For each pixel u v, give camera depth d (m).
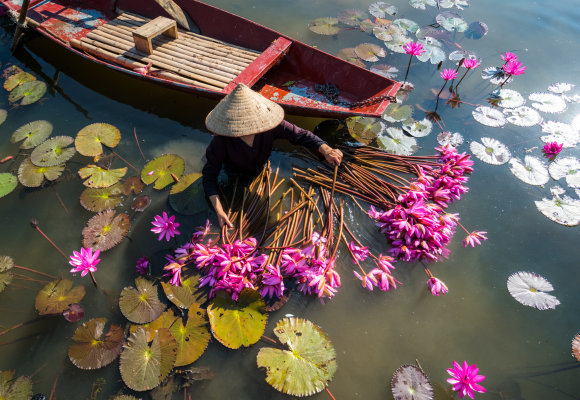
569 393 2.00
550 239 2.72
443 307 2.35
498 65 4.24
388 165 3.13
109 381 2.00
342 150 3.25
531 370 2.09
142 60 3.88
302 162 3.17
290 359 2.04
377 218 2.73
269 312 2.29
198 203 2.79
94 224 2.69
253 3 5.31
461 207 2.91
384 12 5.06
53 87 3.80
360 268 2.46
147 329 2.15
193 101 3.73
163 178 2.97
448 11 5.15
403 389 1.97
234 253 2.38
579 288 2.45
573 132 3.47
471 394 1.80
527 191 3.04
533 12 5.12
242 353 2.10
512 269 2.54
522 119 3.59
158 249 2.57
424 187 2.84
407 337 2.22
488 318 2.31
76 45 4.09
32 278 2.44
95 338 2.13
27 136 3.28
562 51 4.45
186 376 2.00
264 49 4.07
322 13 5.13
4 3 4.27
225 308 2.21
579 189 3.01
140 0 4.50
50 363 2.08
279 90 3.78
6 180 2.97
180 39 4.22
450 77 3.65
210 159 2.64
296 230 2.66
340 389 2.00
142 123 3.49
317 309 2.32
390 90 3.25
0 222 2.74
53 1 4.71
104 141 3.23
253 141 2.58
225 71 3.77
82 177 2.98
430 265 2.56
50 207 2.84
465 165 2.96
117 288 2.39
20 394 1.95
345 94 3.72
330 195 2.92
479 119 3.57
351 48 4.41
